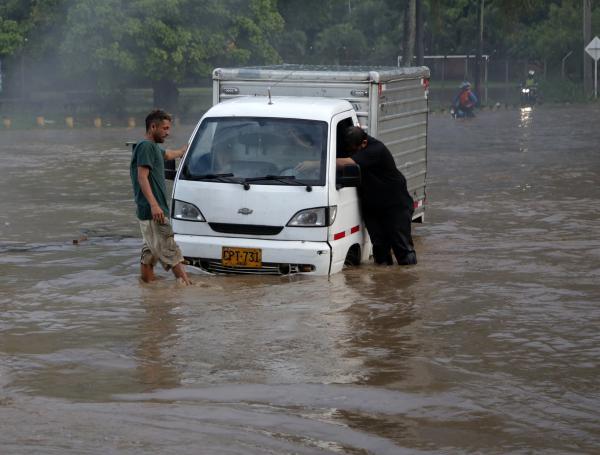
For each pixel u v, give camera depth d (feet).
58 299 38.01
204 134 43.29
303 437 23.16
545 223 57.93
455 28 316.60
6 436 22.88
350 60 291.99
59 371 28.63
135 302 37.42
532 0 200.23
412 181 53.06
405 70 50.16
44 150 104.12
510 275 42.88
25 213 61.31
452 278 42.19
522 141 117.08
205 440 22.77
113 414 24.62
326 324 34.22
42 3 161.79
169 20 157.89
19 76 190.60
